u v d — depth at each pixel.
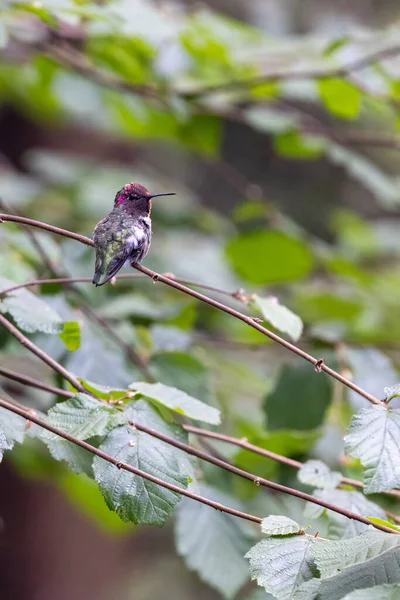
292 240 12.02
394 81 10.09
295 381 8.62
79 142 18.55
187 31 10.07
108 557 17.14
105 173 16.47
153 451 5.48
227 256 12.47
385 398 5.43
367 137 12.21
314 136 12.09
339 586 4.73
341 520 5.91
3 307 6.48
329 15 18.86
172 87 11.40
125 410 5.77
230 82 11.01
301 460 8.14
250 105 12.27
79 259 9.09
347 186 22.45
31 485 16.27
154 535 18.84
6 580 16.20
